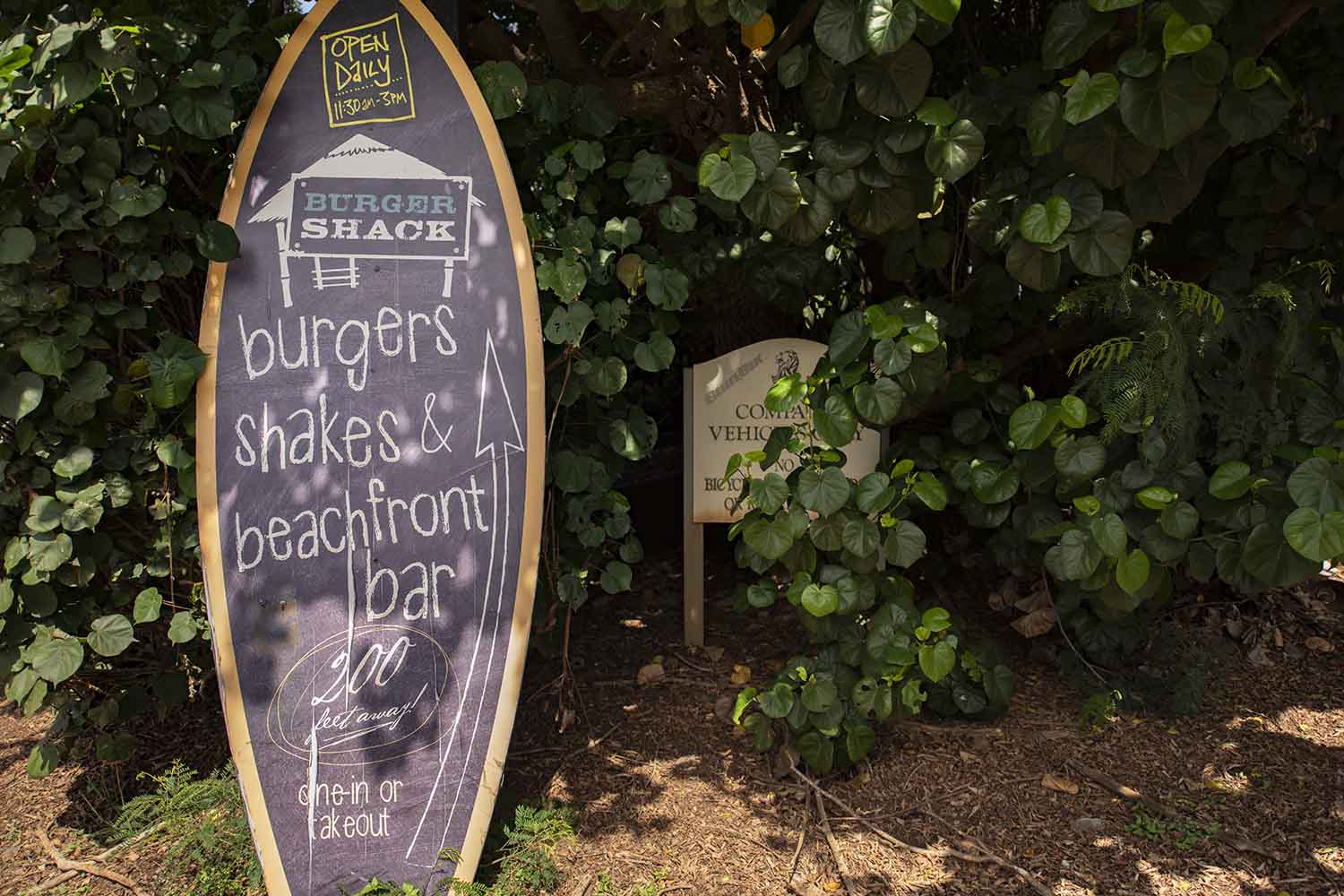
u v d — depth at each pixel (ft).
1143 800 8.59
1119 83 6.56
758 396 11.59
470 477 7.88
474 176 7.93
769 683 10.84
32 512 7.59
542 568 9.62
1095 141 7.00
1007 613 12.16
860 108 7.67
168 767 9.58
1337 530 6.72
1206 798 8.62
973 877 7.75
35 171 7.45
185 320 8.73
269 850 7.43
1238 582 8.07
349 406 7.81
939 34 6.75
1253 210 10.02
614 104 9.71
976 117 7.54
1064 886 7.61
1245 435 8.91
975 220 8.31
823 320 13.87
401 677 7.70
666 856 8.09
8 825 8.88
